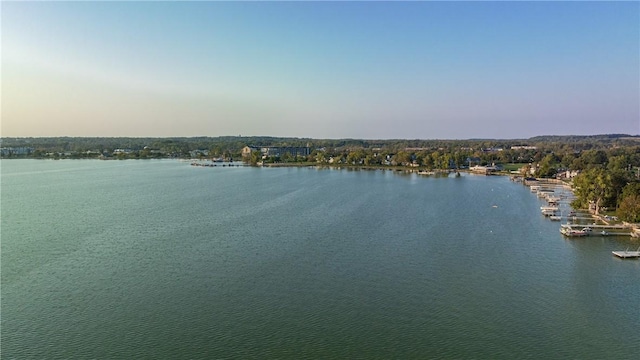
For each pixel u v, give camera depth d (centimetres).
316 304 8025
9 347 6581
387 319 7494
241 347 6625
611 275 9525
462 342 6788
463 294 8506
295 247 11481
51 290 8569
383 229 13512
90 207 17662
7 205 18225
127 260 10388
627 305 8038
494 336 6969
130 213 16250
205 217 15412
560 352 6525
